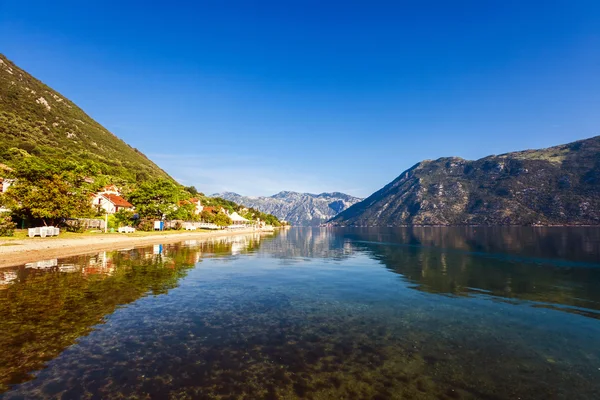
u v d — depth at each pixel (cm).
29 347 1035
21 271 2478
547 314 1498
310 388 807
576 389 834
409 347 1091
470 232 12419
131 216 7869
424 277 2519
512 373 916
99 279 2208
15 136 12794
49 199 4738
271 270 2847
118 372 870
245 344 1088
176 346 1061
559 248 5041
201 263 3209
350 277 2503
